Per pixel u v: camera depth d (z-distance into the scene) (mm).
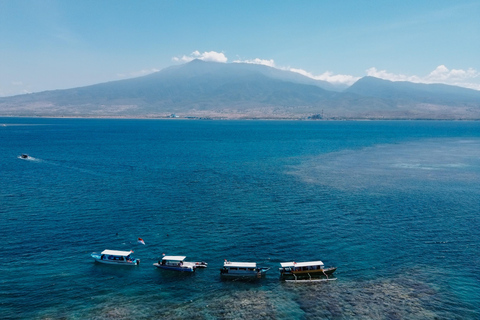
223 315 48938
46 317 48000
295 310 50094
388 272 60219
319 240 72312
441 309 50156
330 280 57906
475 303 51531
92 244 69750
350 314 49062
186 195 103562
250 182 121500
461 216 86562
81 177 126812
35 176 127688
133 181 121000
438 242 71500
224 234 75000
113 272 60188
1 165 149500
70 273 59188
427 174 137625
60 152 194250
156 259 64688
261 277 59094
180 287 56125
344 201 98500
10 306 50000
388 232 76438
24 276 57594
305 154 196125
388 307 50625
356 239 72875
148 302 52031
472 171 144375
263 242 71250
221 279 58594
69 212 87062
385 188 113938
